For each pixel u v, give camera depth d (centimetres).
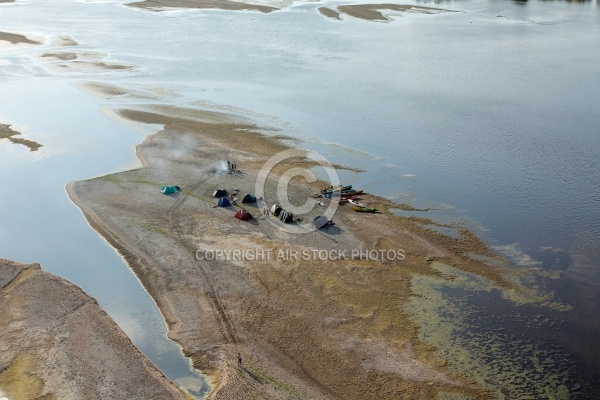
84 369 2678
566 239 3806
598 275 3419
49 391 2550
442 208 4206
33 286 3250
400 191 4462
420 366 2747
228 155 5028
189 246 3697
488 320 3048
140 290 3331
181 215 4056
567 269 3481
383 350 2844
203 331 2980
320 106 6375
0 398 2509
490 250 3678
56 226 4000
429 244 3731
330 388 2620
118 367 2694
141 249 3681
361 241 3756
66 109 6219
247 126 5741
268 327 2998
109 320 3003
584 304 3164
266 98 6606
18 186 4594
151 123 5819
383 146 5309
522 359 2791
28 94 6656
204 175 4631
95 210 4144
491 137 5519
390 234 3844
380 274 3422
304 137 5488
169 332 2983
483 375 2697
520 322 3031
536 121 5925
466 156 5097
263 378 2655
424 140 5453
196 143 5284
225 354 2816
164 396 2533
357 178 4669
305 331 2969
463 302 3186
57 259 3641
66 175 4778
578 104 6425
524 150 5212
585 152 5144
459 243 3753
